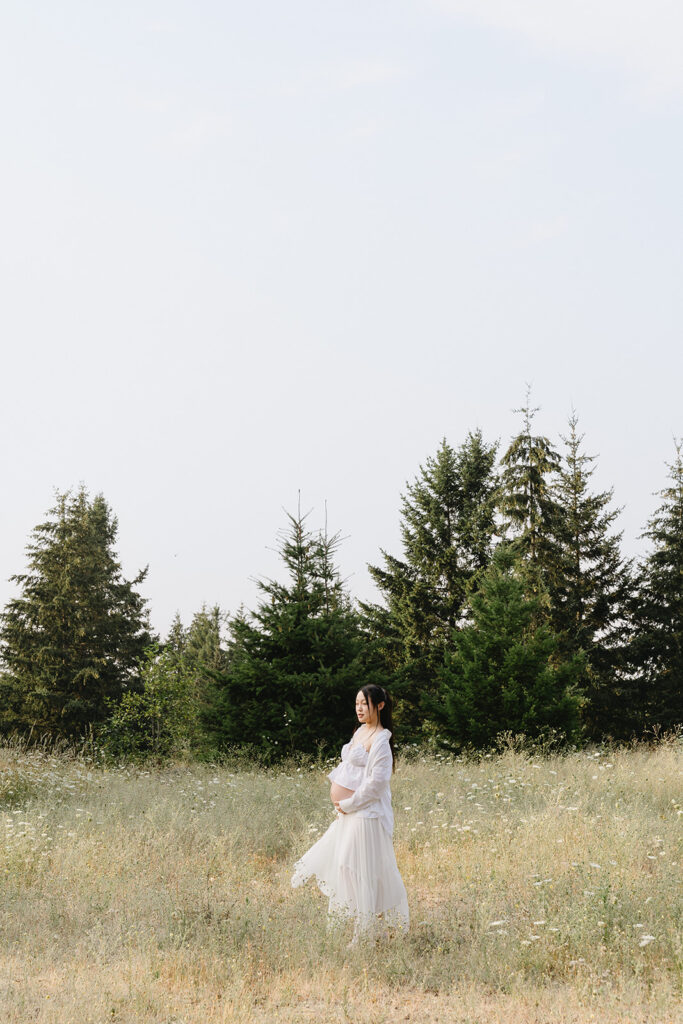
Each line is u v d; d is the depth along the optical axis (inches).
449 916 253.8
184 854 332.8
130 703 878.4
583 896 250.2
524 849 312.2
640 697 1122.0
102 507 1480.1
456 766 524.7
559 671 691.4
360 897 245.3
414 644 1072.8
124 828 366.3
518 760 536.1
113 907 263.4
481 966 214.2
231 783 475.5
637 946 219.8
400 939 233.9
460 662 719.1
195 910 252.7
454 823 360.5
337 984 209.2
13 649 1229.7
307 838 344.8
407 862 321.1
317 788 475.2
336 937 234.7
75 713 1168.8
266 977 215.2
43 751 677.9
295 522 701.9
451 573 1110.4
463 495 1153.4
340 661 671.1
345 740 639.8
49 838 329.1
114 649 1269.7
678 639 1123.9
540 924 233.5
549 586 1186.6
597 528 1215.6
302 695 644.7
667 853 299.6
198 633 1676.9
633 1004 188.5
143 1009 185.6
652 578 1161.4
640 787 431.5
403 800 414.9
